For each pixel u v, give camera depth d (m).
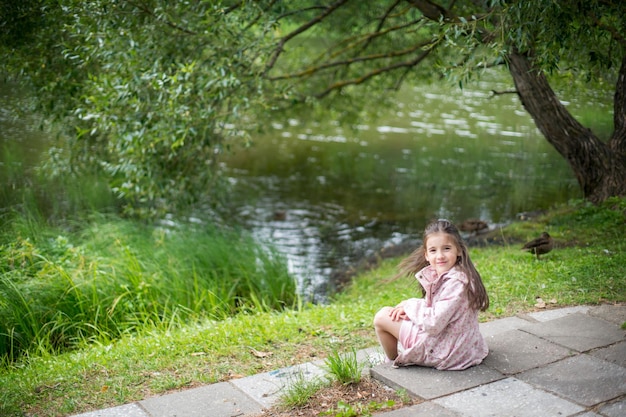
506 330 5.33
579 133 9.93
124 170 9.17
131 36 8.16
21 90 10.34
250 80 9.51
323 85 14.79
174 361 5.13
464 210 12.64
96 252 8.34
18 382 4.85
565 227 9.24
